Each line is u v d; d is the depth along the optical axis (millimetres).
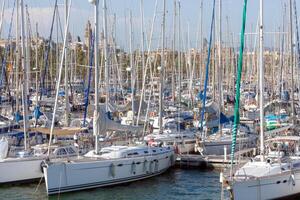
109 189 30266
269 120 45656
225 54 67375
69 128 35188
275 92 59000
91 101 57656
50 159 29922
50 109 50656
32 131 34344
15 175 30500
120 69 60562
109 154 31078
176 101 57812
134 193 29578
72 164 28984
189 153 39531
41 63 63156
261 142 27844
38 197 28406
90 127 38719
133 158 31547
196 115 47219
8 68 50562
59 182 28578
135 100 45812
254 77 68562
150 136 38375
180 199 28344
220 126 40375
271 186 25797
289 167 27312
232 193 24391
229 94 60438
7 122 39719
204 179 33031
